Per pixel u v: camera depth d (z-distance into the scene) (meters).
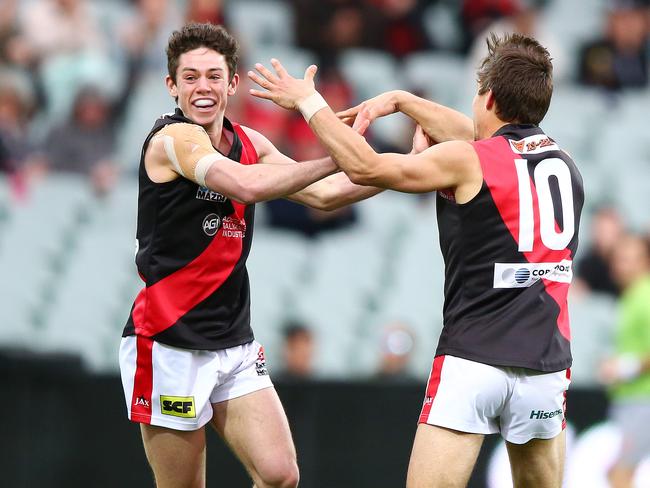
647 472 27.91
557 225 15.84
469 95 45.28
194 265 16.33
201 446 16.81
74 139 39.44
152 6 43.09
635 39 47.78
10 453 25.23
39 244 36.50
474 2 47.56
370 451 26.19
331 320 34.88
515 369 15.66
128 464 25.62
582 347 34.91
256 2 47.56
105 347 33.25
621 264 36.19
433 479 15.59
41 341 32.75
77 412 25.62
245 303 17.06
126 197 38.34
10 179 38.28
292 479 16.59
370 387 26.33
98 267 35.69
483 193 15.60
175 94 16.67
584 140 44.97
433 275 37.34
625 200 42.16
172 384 16.42
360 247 37.56
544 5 50.50
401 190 15.58
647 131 45.78
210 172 15.57
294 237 37.78
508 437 16.08
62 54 42.38
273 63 16.05
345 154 15.42
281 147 38.34
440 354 15.94
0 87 39.97
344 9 45.66
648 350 29.08
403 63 46.12
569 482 27.70
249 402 16.77
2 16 42.53
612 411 28.12
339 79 42.59
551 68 16.42
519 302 15.71
